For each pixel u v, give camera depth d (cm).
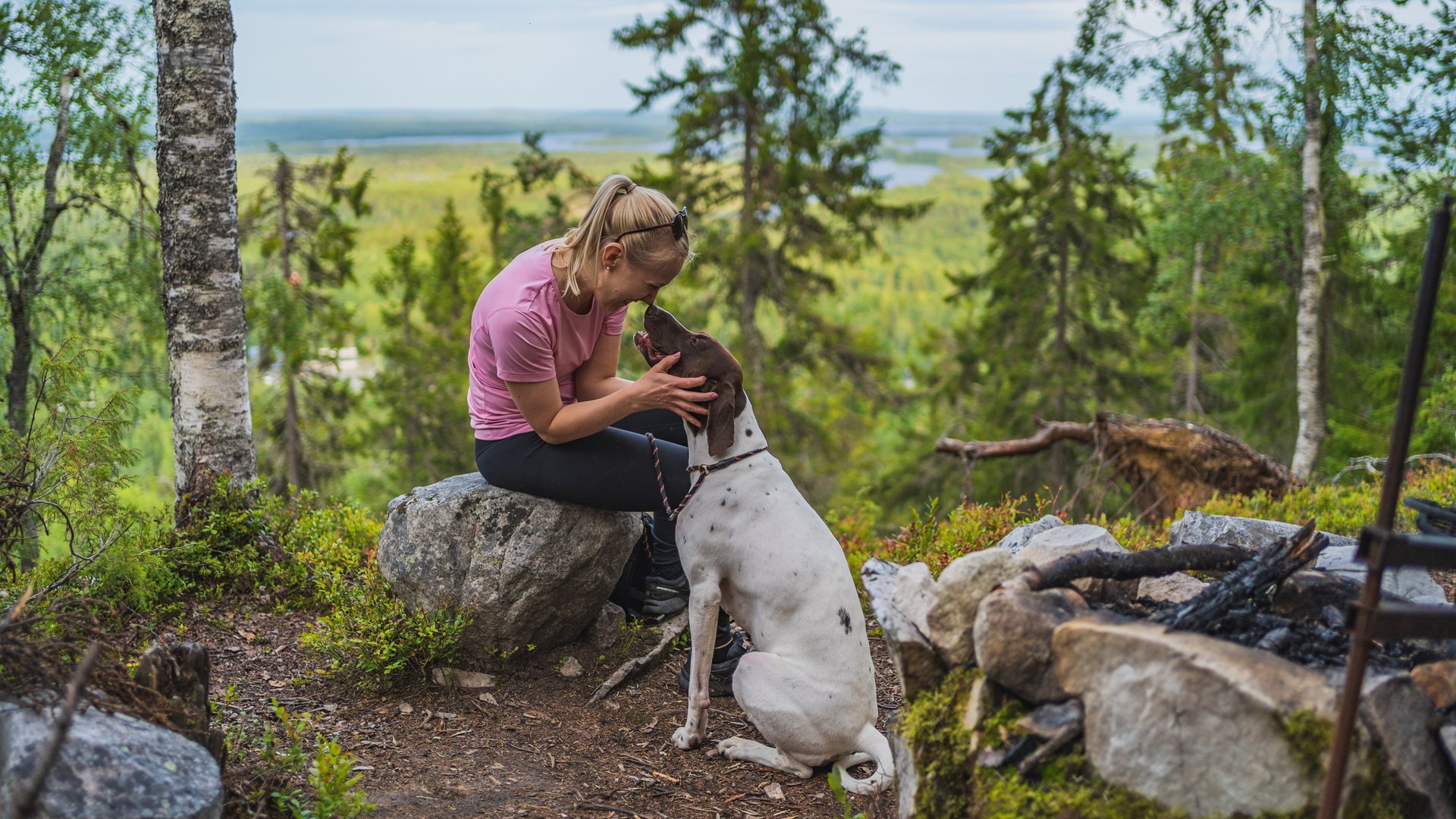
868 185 2038
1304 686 218
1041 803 236
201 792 236
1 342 878
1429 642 274
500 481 412
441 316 2306
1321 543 280
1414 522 576
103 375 860
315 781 296
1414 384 196
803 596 345
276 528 554
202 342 544
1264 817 216
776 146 1931
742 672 344
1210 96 1276
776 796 339
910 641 270
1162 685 226
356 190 1848
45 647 249
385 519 432
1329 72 1163
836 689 338
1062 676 243
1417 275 1414
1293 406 1761
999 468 2108
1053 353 2172
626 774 354
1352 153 1256
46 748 216
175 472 557
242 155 4284
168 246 542
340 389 1944
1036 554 297
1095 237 2098
